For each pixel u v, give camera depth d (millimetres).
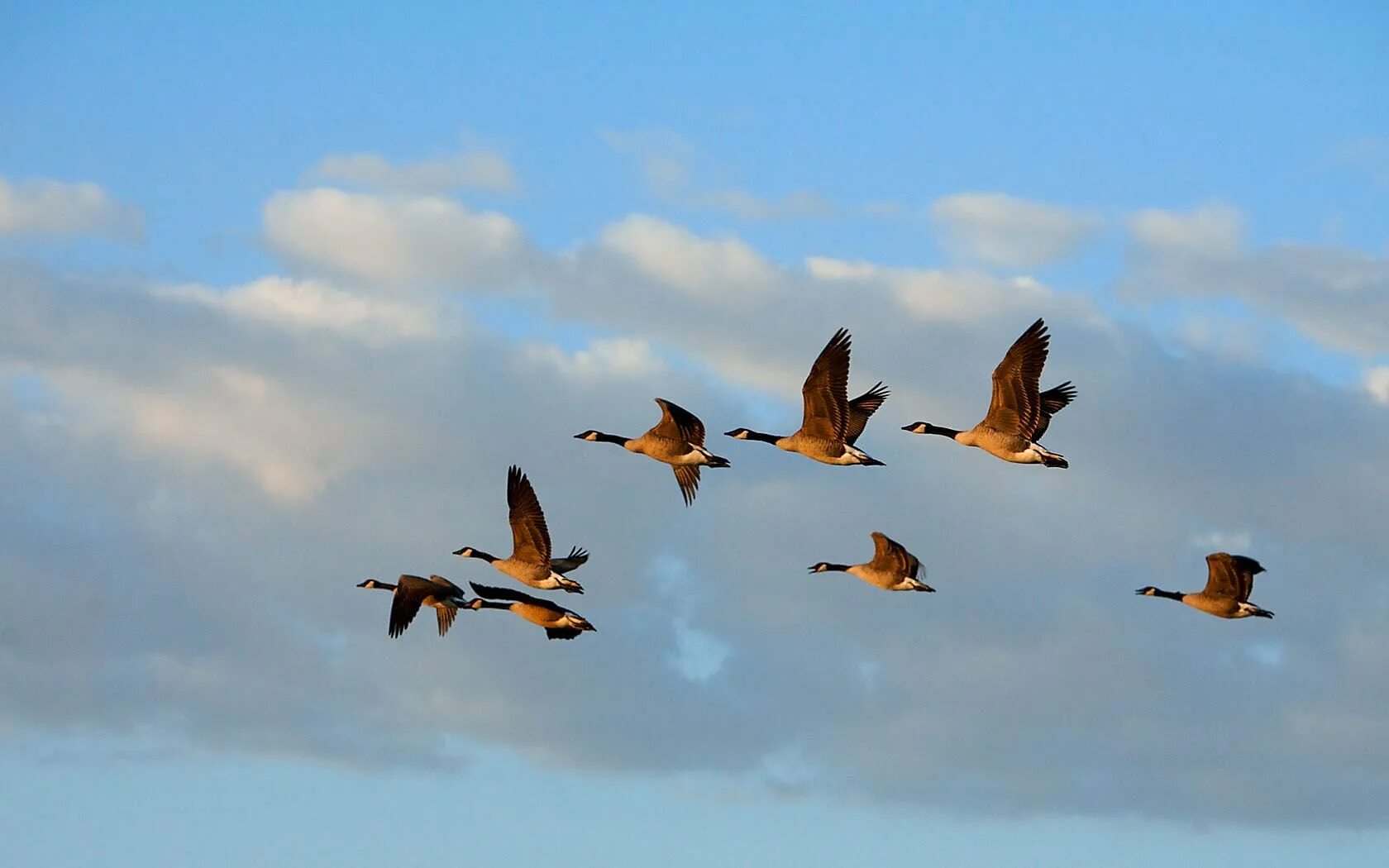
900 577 51312
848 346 50344
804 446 50875
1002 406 50031
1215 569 50500
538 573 50906
